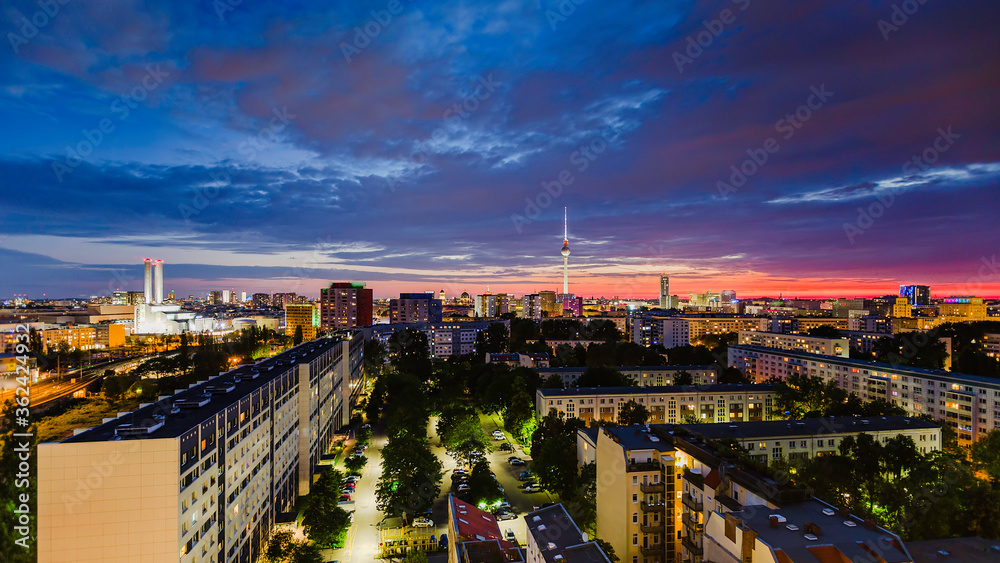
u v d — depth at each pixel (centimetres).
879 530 5903
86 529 6419
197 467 7262
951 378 16300
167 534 6538
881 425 12975
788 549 5488
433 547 10181
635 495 8931
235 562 8725
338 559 9900
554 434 14012
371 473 14488
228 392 9669
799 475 10719
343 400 19562
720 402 17950
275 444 11106
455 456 14850
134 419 7494
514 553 7494
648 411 17250
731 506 7325
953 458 11331
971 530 8456
